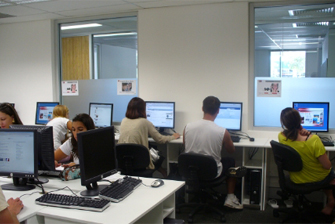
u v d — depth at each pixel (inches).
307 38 139.8
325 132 128.6
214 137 107.3
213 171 103.3
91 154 71.1
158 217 74.4
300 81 139.5
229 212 124.0
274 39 143.3
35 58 185.5
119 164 113.3
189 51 149.8
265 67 144.0
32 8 154.6
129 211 63.7
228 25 143.1
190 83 150.6
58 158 95.3
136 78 163.9
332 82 136.4
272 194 141.8
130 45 166.9
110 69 172.4
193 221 115.8
